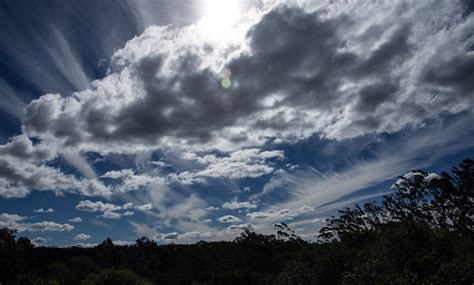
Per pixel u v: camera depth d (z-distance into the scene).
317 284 36.06
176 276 85.19
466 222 55.47
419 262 23.06
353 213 73.50
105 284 57.44
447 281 18.78
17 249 64.12
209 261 102.75
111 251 108.69
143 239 112.56
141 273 89.50
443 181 59.72
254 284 69.94
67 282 62.62
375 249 26.22
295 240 104.19
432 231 26.69
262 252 108.44
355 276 24.41
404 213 63.69
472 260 19.02
